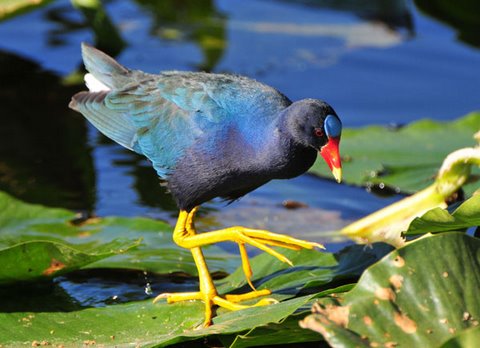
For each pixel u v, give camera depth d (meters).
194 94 9.43
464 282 7.25
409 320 7.01
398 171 12.02
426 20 18.33
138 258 9.94
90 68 10.64
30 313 8.66
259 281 9.36
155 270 9.70
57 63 16.14
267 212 11.72
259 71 15.92
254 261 9.78
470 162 9.80
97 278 9.72
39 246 8.49
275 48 16.94
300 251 9.68
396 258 7.30
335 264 9.45
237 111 9.11
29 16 18.23
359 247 9.64
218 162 9.17
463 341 6.29
